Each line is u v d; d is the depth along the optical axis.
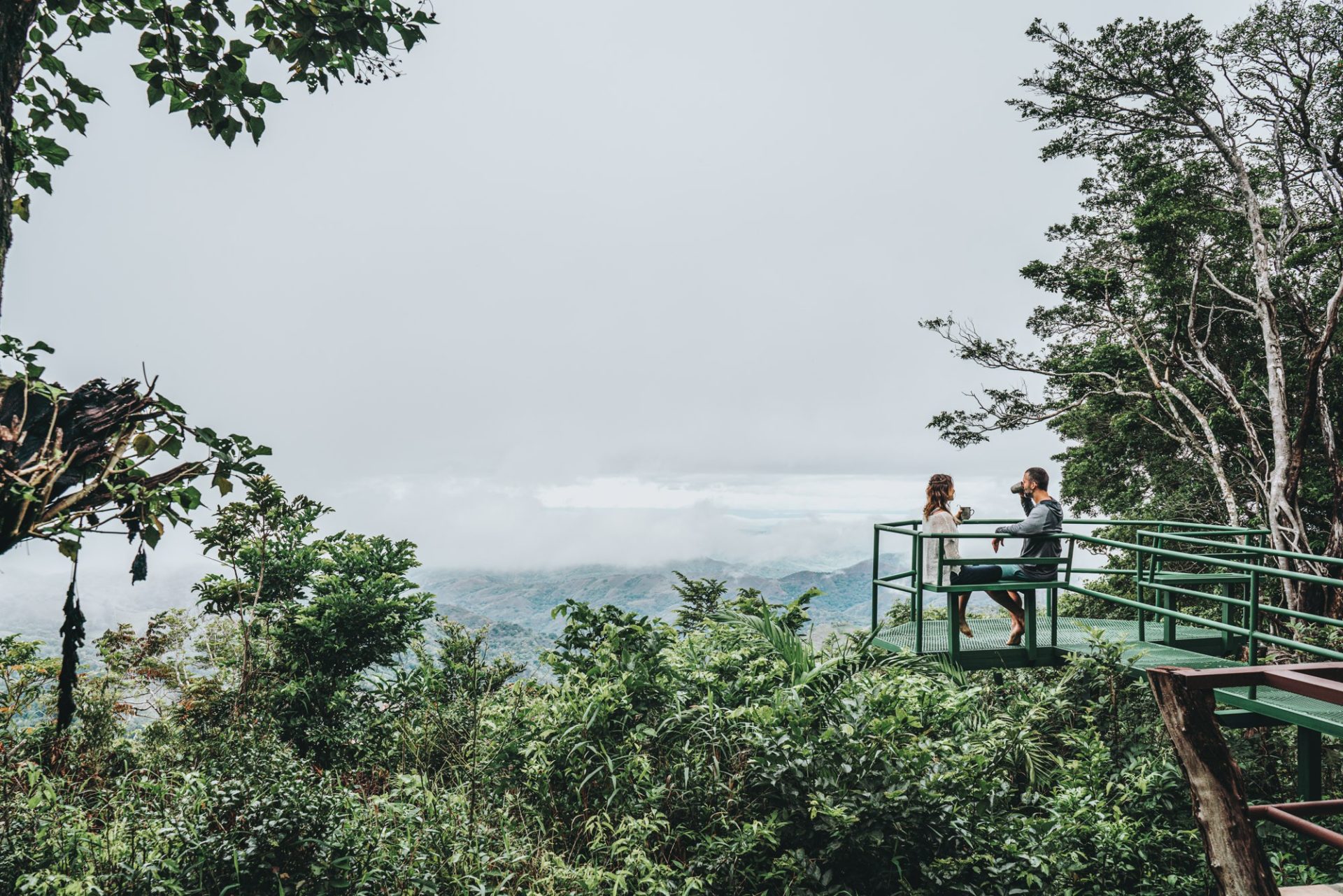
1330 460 19.08
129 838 5.15
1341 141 21.80
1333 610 16.17
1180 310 23.39
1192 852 5.82
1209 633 8.38
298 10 4.56
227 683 9.68
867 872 5.44
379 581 10.22
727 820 5.70
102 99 4.71
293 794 5.09
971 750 6.33
